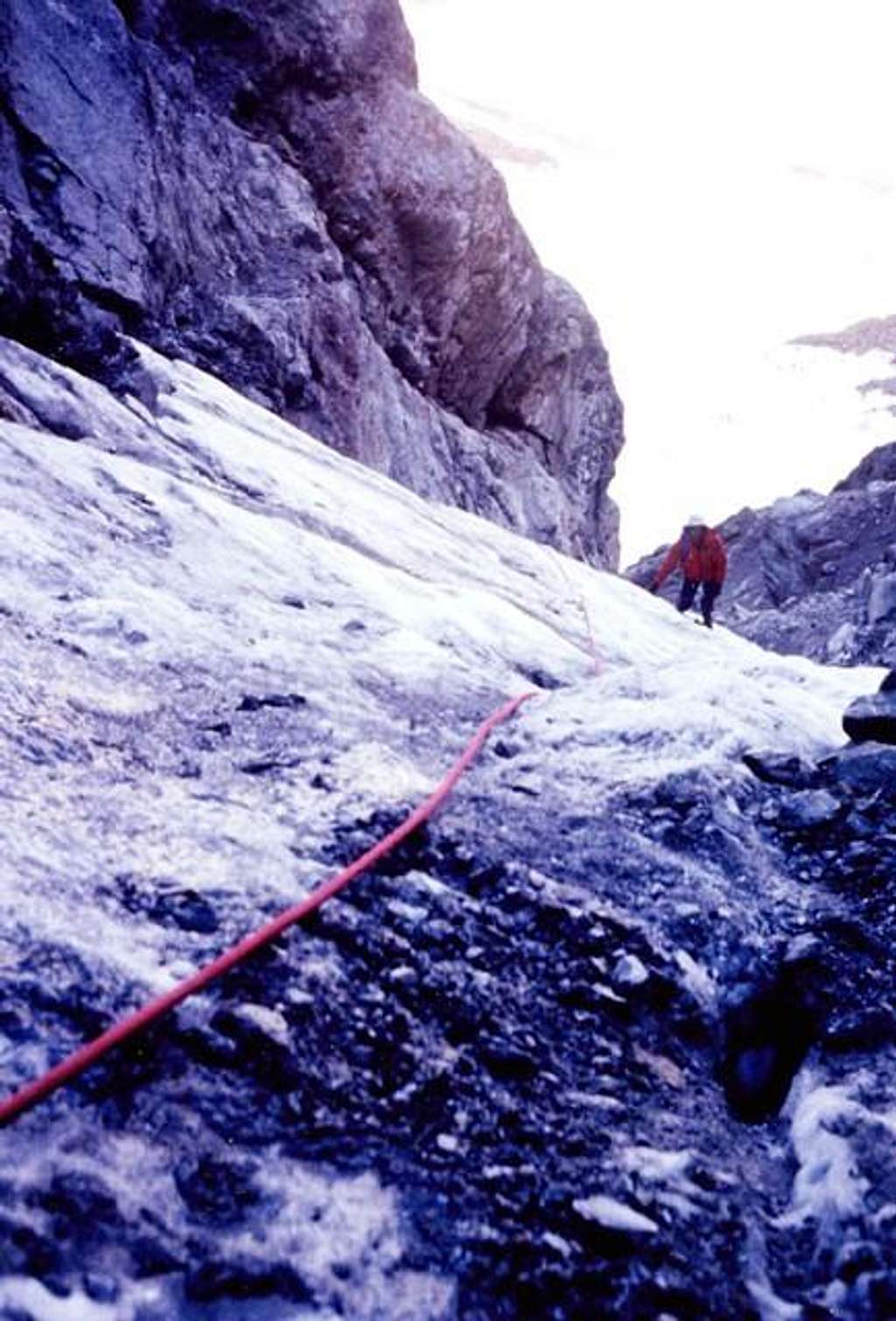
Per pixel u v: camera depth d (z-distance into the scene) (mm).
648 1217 2094
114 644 4480
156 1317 1638
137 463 7922
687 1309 1907
